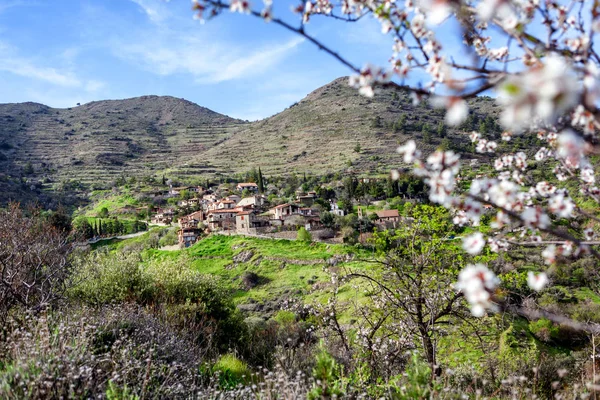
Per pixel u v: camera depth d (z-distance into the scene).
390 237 9.30
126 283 14.07
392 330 9.62
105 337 7.84
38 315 8.34
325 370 4.30
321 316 9.92
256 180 126.19
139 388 5.63
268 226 69.19
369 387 6.68
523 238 3.01
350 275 9.12
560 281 21.83
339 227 70.19
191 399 6.24
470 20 2.52
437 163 2.34
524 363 9.54
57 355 5.55
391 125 176.25
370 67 2.29
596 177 3.17
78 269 14.04
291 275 46.03
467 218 3.54
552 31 2.40
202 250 59.09
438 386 4.55
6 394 4.57
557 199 2.51
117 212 109.19
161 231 81.38
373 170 129.38
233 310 16.92
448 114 1.34
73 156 199.50
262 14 2.27
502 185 2.38
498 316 8.24
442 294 8.16
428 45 2.53
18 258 10.70
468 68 2.40
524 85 0.97
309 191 106.31
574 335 17.25
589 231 3.00
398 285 8.88
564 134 1.38
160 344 8.06
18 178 144.25
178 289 15.56
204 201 110.44
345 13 2.79
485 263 7.53
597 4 1.89
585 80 1.46
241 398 6.58
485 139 3.72
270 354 12.64
